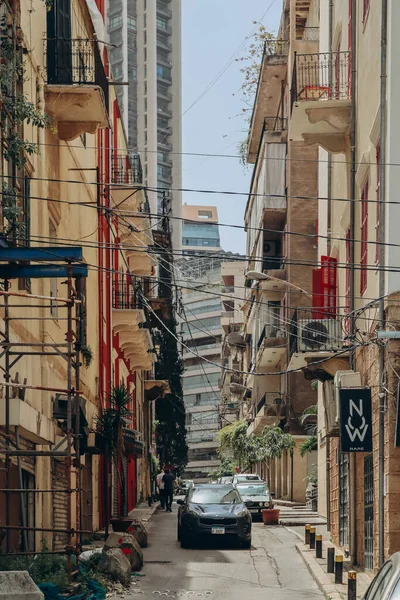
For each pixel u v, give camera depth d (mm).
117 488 42000
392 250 20297
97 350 36344
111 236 42594
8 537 18578
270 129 60000
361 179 24359
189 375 172875
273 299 57688
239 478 50344
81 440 27219
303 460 55750
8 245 19188
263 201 54156
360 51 24906
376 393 21703
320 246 35812
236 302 116375
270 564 25719
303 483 55688
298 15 51812
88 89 24984
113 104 44969
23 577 11430
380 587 9906
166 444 85625
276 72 55906
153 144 195375
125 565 21656
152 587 21328
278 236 58438
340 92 27688
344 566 24281
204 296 170375
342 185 28656
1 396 17938
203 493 32062
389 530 19875
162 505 53062
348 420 21781
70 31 26312
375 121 21953
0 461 18984
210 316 169625
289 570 24422
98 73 28281
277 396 59469
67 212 28969
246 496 44188
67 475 17938
